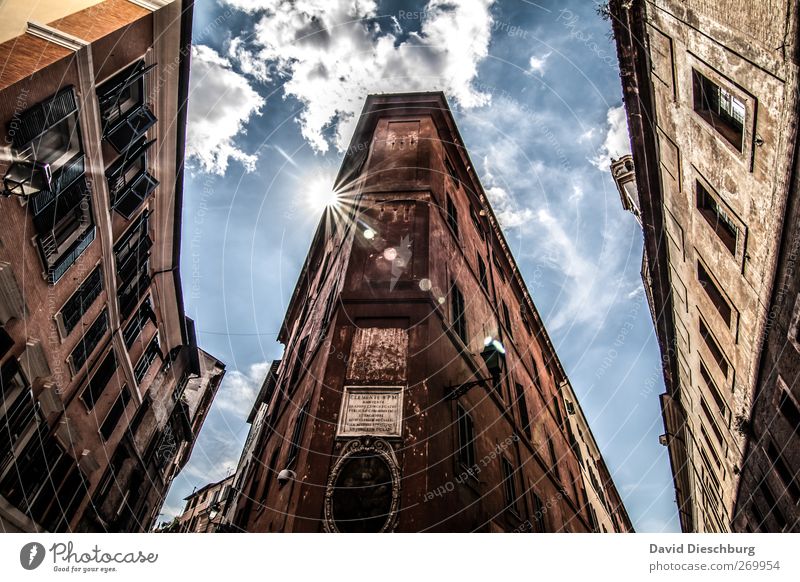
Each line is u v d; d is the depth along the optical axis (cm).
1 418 1031
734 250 1202
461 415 1169
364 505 875
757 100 962
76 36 1002
